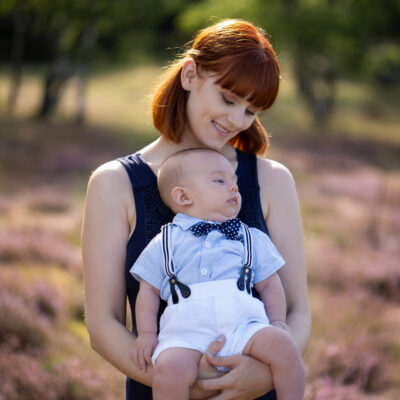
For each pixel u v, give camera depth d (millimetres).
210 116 2549
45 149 18406
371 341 7113
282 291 2576
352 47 28062
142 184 2641
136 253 2570
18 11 25266
